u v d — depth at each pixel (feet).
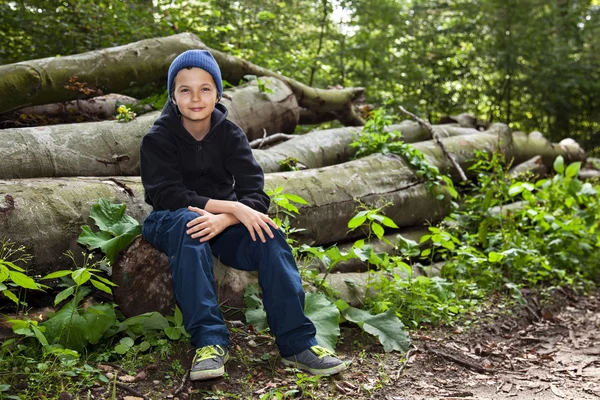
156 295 9.91
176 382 8.59
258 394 8.48
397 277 12.63
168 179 9.33
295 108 19.25
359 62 42.09
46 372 8.18
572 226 17.93
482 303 14.11
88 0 22.22
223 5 26.81
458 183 19.92
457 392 9.40
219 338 8.39
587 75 46.01
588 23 46.57
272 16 26.91
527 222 18.75
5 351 8.50
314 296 10.57
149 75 17.02
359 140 17.75
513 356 11.51
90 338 8.93
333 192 14.25
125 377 8.51
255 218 8.96
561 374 10.59
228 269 10.73
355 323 11.32
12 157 11.60
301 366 9.04
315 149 17.52
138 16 23.86
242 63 19.38
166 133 9.48
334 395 8.66
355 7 37.81
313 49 38.45
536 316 13.99
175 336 9.28
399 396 9.02
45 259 9.84
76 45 22.25
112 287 9.82
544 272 16.11
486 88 46.19
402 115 37.96
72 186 10.63
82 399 7.84
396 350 10.69
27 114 15.52
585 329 13.69
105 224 10.17
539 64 45.14
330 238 14.35
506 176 18.54
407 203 15.98
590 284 17.17
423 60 42.78
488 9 44.16
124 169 13.32
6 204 9.53
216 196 9.95
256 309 10.43
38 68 14.70
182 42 17.78
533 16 45.73
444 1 44.70
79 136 12.83
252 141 17.74
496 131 22.41
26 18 21.93
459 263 15.31
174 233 8.79
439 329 12.32
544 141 25.81
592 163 29.78
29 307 10.25
